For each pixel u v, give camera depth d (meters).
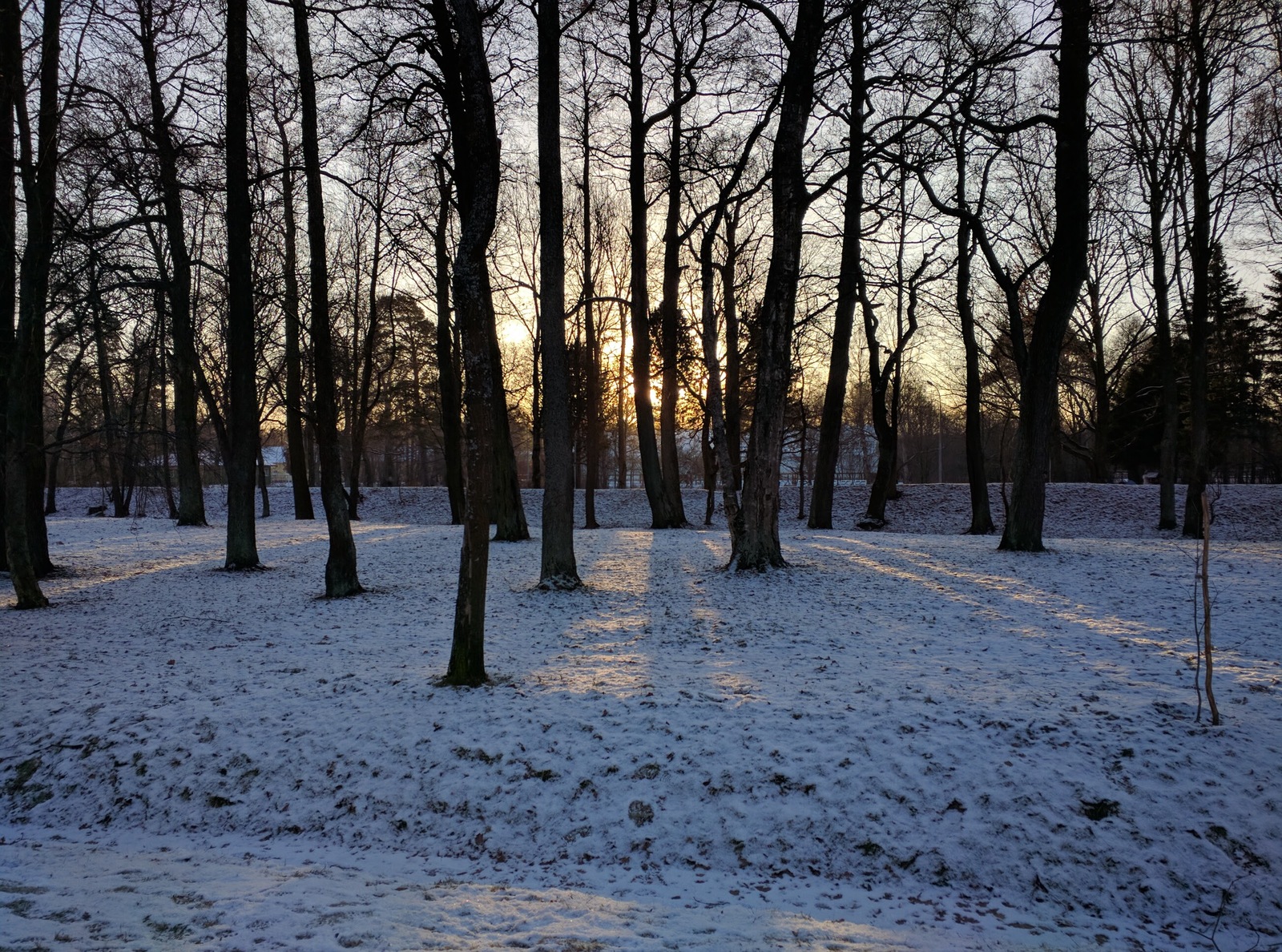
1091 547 18.42
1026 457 17.72
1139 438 42.25
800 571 15.73
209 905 4.95
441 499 43.28
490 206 8.55
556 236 14.66
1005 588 13.65
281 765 7.30
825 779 6.42
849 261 25.02
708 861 5.93
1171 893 5.36
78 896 5.06
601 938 4.61
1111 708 7.12
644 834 6.19
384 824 6.59
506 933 4.68
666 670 9.09
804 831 6.05
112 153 14.64
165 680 9.46
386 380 44.84
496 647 10.62
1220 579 13.88
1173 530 27.48
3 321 15.47
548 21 14.52
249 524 18.55
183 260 18.81
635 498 40.66
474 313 8.49
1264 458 45.31
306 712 8.16
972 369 26.17
